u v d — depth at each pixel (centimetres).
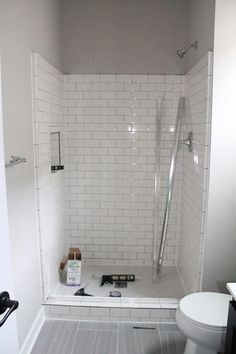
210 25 185
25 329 181
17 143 166
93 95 272
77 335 200
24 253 179
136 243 290
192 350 162
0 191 87
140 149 277
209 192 192
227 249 198
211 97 183
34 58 188
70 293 240
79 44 266
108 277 262
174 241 287
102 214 288
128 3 261
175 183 276
